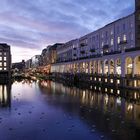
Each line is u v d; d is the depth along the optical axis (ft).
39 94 170.50
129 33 236.22
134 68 202.39
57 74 520.42
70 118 84.38
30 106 112.37
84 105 115.44
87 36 359.05
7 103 122.52
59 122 78.23
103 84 254.27
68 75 417.49
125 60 215.10
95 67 299.58
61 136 62.75
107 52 270.87
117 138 60.80
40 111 98.63
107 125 73.97
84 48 374.84
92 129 69.26
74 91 194.18
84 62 341.41
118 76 223.51
